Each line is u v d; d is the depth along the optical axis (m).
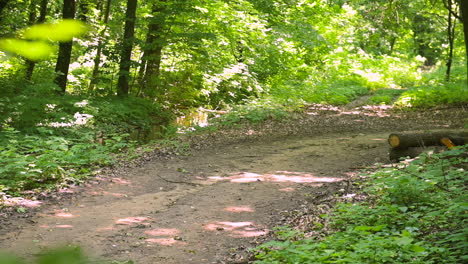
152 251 5.89
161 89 16.92
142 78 16.91
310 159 11.17
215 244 6.18
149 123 14.77
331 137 14.18
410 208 6.29
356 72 31.45
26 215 7.23
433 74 34.53
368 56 37.19
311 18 30.00
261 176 9.75
